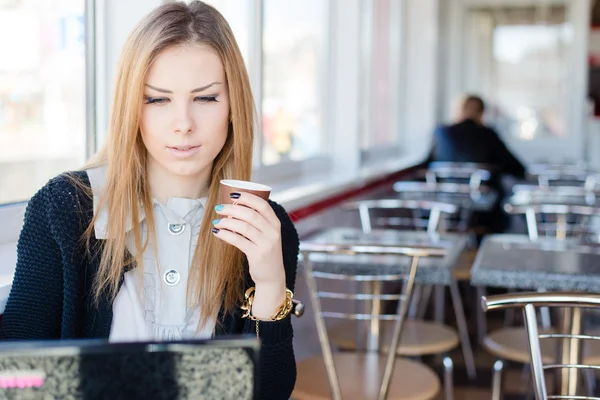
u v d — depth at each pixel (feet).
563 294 4.74
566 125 21.67
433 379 6.95
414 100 21.13
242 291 3.74
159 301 3.56
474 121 17.71
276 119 11.30
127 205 3.48
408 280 6.58
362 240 8.79
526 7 21.63
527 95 21.94
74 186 3.53
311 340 10.10
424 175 17.40
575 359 7.02
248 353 2.07
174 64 3.38
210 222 3.59
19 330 3.41
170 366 2.04
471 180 16.12
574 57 21.40
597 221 13.50
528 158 21.97
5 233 5.28
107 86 6.40
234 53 3.53
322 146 13.80
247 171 3.69
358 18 13.64
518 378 11.34
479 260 7.23
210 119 3.47
